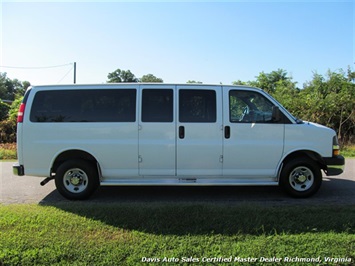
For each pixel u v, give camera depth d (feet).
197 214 14.70
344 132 44.55
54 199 18.99
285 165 18.69
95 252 11.34
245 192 20.40
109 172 18.44
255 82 65.31
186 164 18.33
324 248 11.60
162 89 18.39
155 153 18.24
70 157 18.79
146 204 16.63
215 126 18.26
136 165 18.34
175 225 13.58
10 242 12.00
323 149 18.61
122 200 18.62
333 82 48.29
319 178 18.71
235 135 18.30
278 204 17.34
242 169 18.49
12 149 42.63
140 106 18.25
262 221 13.92
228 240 12.29
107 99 18.38
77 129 18.21
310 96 47.34
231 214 14.74
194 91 18.44
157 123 18.19
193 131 18.21
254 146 18.37
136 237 12.55
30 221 14.07
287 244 11.92
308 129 18.58
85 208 15.72
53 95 18.39
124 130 18.19
